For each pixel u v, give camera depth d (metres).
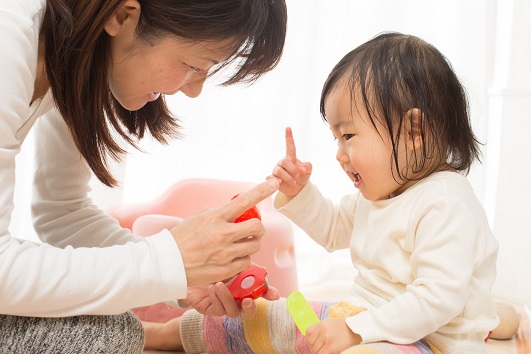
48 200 1.18
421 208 0.99
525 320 1.65
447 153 1.07
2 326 0.83
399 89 1.03
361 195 1.17
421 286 0.94
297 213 1.21
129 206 1.82
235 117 2.03
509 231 1.99
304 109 2.01
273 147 2.02
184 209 1.85
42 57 0.90
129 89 0.91
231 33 0.85
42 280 0.78
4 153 0.79
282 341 1.11
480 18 2.08
